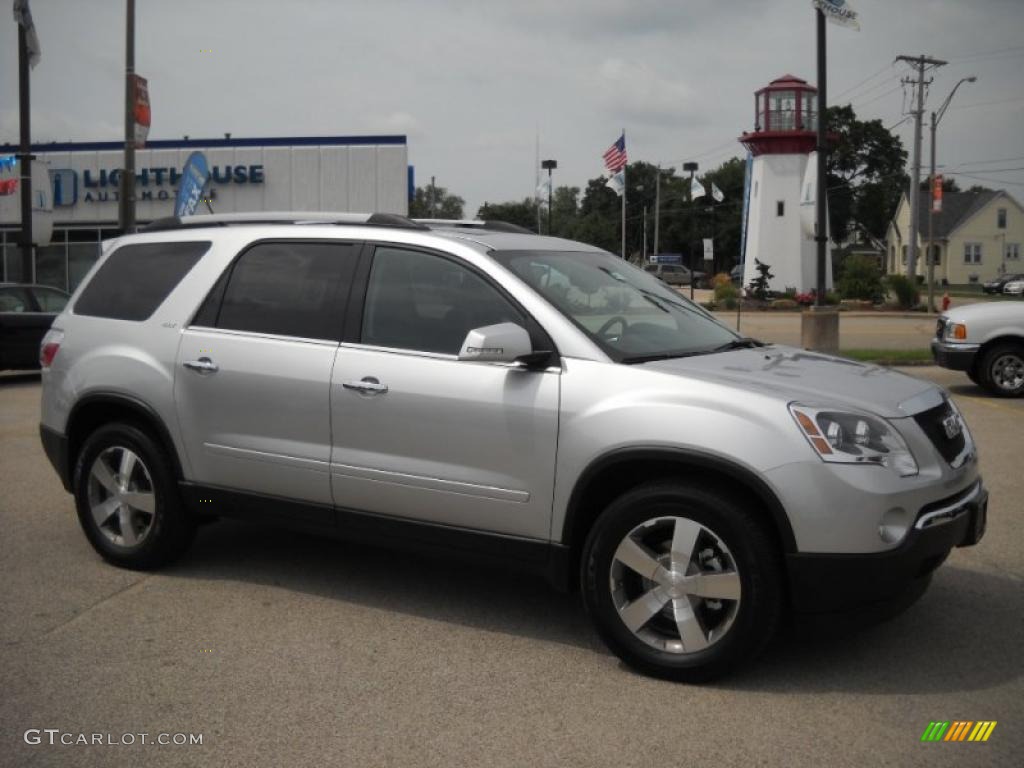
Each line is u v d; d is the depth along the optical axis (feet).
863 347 66.23
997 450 28.78
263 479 16.65
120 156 108.37
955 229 264.93
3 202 73.61
